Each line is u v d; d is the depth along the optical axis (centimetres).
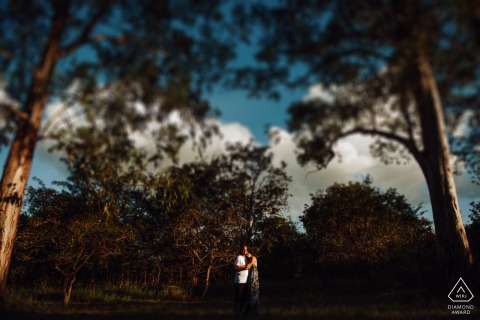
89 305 1241
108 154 1103
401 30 1098
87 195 1440
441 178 1231
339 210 2003
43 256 1941
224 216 1891
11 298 1338
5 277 1017
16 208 1038
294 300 1442
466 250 1254
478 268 1245
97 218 1530
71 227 1461
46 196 1606
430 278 1441
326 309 1050
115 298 1532
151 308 1134
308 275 2706
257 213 2020
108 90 1027
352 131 1262
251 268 1055
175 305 1277
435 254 1584
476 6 936
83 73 946
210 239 1877
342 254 1922
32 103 997
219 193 1886
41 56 1030
